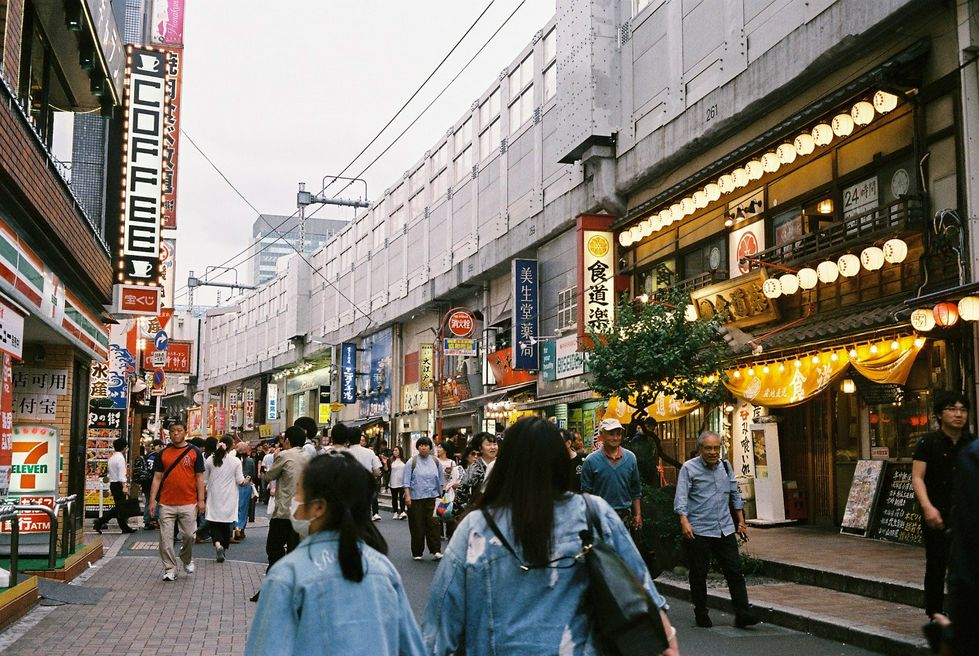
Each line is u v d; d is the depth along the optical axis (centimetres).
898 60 1205
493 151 3056
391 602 271
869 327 1190
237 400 6938
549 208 2550
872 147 1367
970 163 1136
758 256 1527
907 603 852
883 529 1267
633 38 2138
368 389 4522
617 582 255
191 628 794
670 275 2006
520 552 263
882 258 1216
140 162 1579
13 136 805
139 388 2877
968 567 299
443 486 1348
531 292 2653
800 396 1337
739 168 1614
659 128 1977
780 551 1158
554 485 277
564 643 255
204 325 8044
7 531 1145
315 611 260
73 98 1355
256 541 1681
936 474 654
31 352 1222
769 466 1508
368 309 4394
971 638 299
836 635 760
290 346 5575
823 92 1485
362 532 276
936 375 1223
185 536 1127
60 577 1023
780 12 1557
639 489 892
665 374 1205
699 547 833
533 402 2592
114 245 1556
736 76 1677
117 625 800
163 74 1605
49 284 1026
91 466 2120
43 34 1162
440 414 2947
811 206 1538
